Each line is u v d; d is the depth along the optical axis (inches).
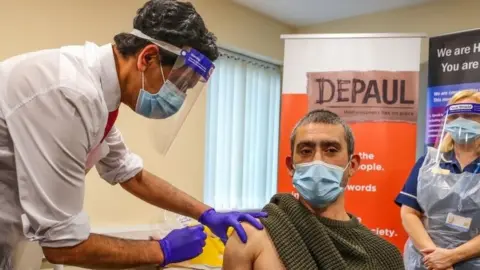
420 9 143.9
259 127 160.4
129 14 115.8
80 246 48.4
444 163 99.7
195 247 55.6
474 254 92.0
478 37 107.9
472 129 95.4
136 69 52.1
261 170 160.2
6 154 47.6
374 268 57.5
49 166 45.8
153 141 64.7
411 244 104.0
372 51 122.0
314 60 125.5
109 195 111.3
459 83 110.4
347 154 60.4
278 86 167.5
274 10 152.0
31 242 58.4
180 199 69.4
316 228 56.6
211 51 55.9
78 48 51.9
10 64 49.7
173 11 52.2
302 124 61.6
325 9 150.8
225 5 141.6
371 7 148.3
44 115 45.8
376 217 119.3
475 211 94.0
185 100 58.6
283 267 55.1
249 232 57.3
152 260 52.8
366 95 121.6
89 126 47.6
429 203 99.5
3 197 49.8
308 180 58.6
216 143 143.9
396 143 119.8
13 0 95.1
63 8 102.8
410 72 120.0
